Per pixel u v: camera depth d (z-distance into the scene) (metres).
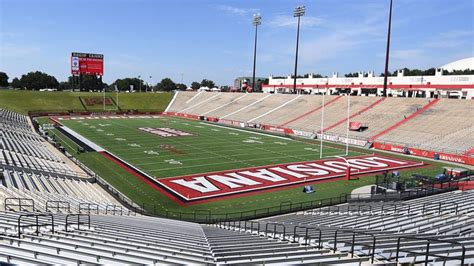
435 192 25.52
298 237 13.84
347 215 19.92
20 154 32.34
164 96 103.81
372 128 54.91
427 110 55.47
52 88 161.62
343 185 30.92
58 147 42.28
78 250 9.02
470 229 13.27
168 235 13.34
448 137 46.06
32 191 21.72
